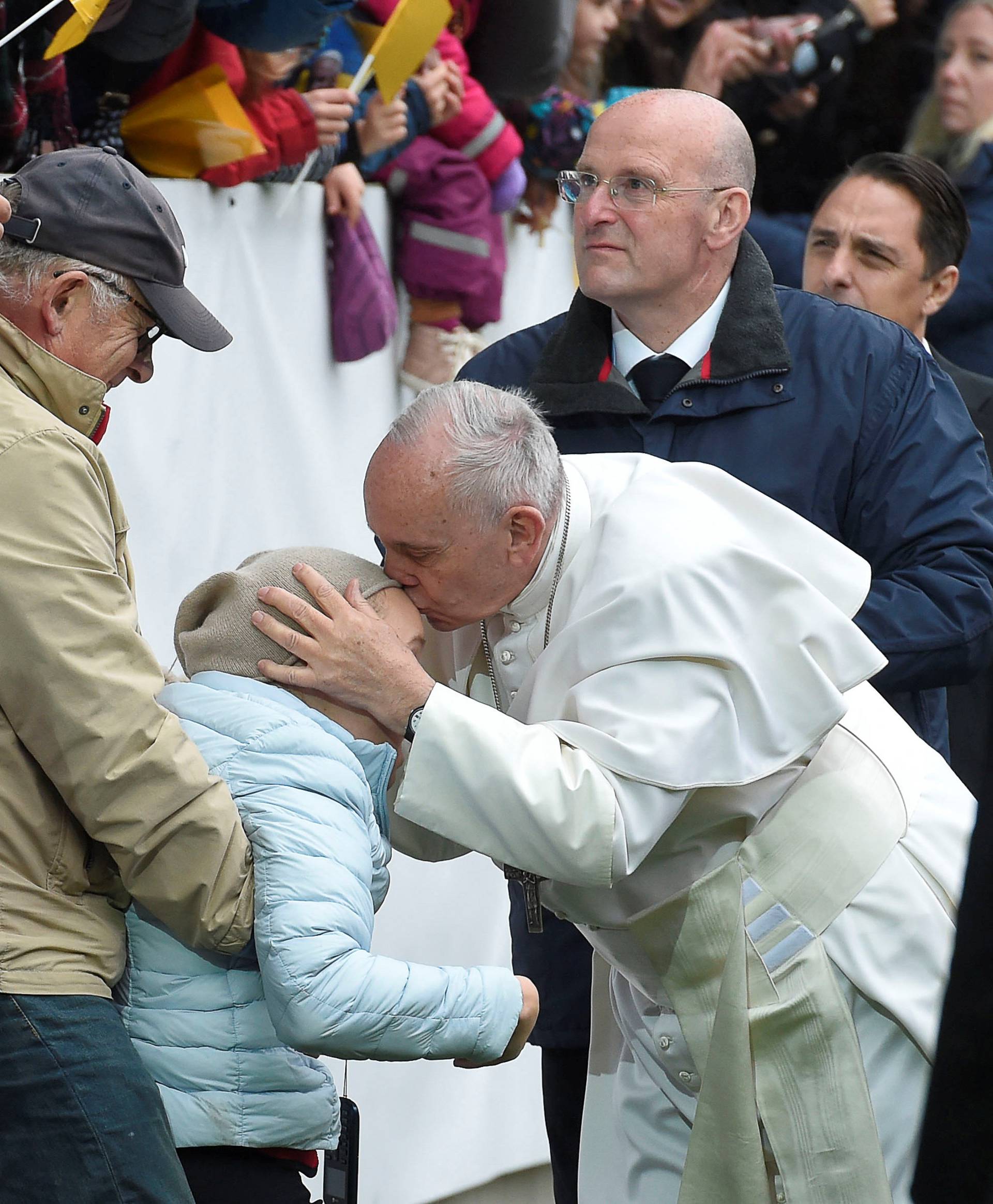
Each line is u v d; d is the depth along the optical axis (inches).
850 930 322.3
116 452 440.8
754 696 310.0
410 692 303.0
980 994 234.8
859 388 405.7
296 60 508.7
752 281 410.0
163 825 279.7
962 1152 233.8
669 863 326.0
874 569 409.4
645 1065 346.9
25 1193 278.1
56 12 424.8
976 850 239.9
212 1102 293.0
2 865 283.0
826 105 714.2
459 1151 549.6
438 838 362.0
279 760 292.8
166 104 459.8
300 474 505.4
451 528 306.7
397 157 532.1
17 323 302.4
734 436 404.8
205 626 311.1
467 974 301.6
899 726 355.3
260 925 284.8
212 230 464.8
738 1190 317.1
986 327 673.0
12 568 275.4
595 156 402.0
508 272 607.5
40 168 305.6
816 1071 318.7
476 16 573.0
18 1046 277.6
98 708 277.0
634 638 308.7
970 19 698.2
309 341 506.0
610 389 408.8
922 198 491.8
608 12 676.7
